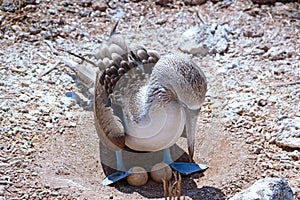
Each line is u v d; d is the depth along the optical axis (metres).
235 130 8.11
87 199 6.65
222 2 11.31
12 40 10.07
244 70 9.51
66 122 8.27
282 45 10.16
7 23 10.39
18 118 8.24
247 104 8.64
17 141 7.79
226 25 10.58
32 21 10.50
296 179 7.16
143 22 10.78
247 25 10.65
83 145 7.82
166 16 10.96
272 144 7.88
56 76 9.23
